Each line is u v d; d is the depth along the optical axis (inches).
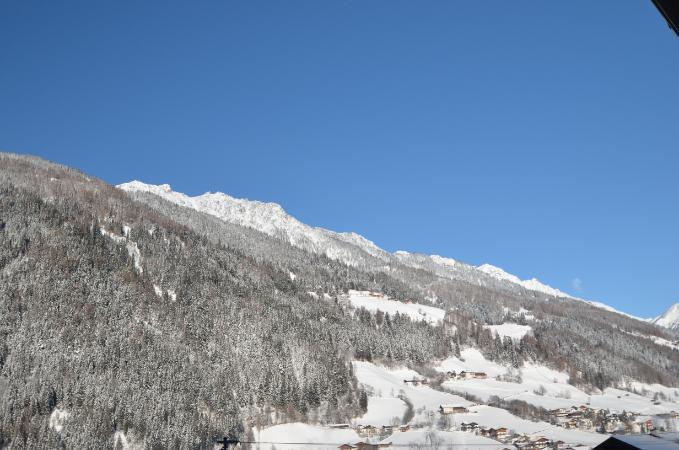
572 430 7440.9
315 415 7273.6
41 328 6609.3
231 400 6801.2
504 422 7460.6
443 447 6048.2
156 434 5684.1
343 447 6058.1
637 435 1450.5
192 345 7711.6
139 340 7180.1
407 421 7514.8
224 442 2615.7
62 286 7470.5
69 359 6348.4
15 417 5334.6
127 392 6127.0
